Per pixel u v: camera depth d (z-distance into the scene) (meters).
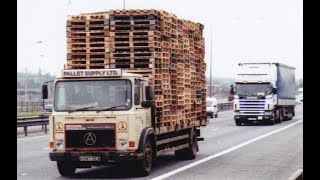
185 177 13.84
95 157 13.63
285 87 44.88
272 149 21.91
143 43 15.16
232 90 41.00
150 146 14.45
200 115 19.53
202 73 19.91
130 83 13.86
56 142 13.95
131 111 13.70
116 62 15.27
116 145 13.66
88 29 15.47
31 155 20.16
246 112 40.53
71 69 14.18
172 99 16.41
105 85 13.94
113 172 15.16
